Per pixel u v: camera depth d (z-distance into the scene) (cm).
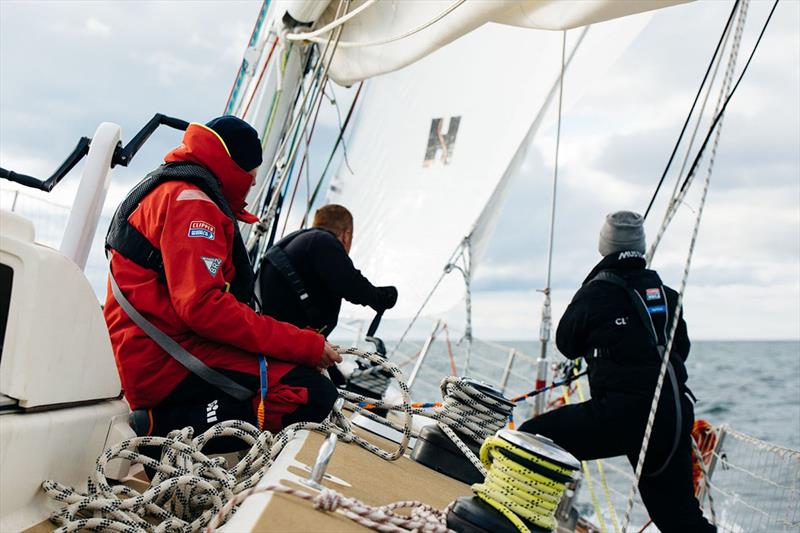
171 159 261
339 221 438
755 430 3322
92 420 203
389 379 455
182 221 240
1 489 166
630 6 307
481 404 303
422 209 894
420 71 914
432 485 260
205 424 249
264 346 254
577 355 401
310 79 516
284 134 557
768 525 447
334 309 397
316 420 268
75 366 191
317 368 273
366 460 254
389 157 937
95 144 263
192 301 236
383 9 462
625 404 369
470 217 853
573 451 380
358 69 511
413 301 881
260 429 248
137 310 245
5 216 170
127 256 247
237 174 262
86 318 193
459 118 879
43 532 175
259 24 582
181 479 192
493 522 172
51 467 186
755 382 5016
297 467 196
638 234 396
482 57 870
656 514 383
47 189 255
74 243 262
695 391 4547
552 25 342
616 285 385
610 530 658
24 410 174
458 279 862
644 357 374
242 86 582
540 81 830
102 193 266
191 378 249
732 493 475
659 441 367
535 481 174
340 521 157
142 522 185
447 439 305
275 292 382
